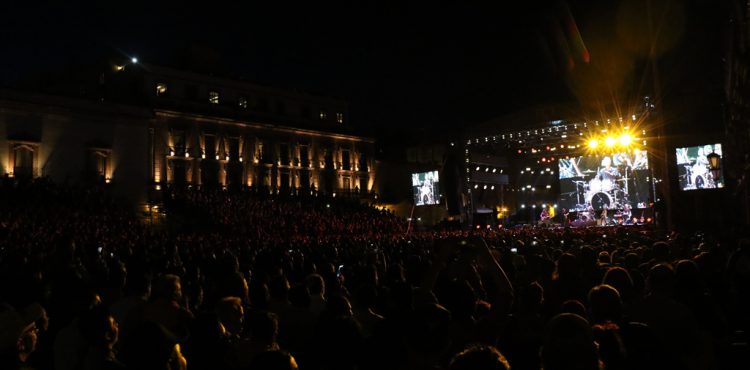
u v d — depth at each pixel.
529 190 82.75
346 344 4.43
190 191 49.66
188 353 5.19
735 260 8.38
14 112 43.09
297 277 10.30
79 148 46.28
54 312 6.37
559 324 3.85
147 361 4.23
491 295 8.13
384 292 6.90
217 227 43.47
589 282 9.20
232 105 60.06
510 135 63.44
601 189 63.22
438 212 70.38
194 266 13.64
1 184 37.91
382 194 73.75
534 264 8.83
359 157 71.62
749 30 21.45
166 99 54.88
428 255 15.76
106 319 5.08
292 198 57.69
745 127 30.52
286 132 63.97
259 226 45.19
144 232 36.97
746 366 5.64
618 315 5.03
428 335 3.97
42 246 24.02
